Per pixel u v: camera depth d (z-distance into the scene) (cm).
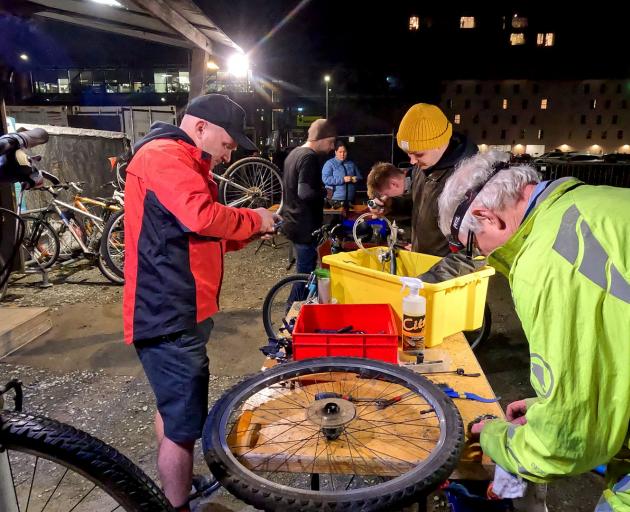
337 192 596
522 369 338
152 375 166
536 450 86
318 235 349
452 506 143
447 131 235
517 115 5334
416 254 230
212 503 209
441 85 5244
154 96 3656
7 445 104
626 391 77
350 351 155
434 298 175
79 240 548
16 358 356
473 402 141
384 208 291
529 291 82
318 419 116
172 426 165
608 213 82
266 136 1986
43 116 1334
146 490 110
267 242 767
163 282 158
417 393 134
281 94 3488
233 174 584
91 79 3966
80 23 530
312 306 182
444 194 107
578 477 230
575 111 5300
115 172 788
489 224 98
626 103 5222
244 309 456
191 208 150
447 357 172
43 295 505
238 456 114
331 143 355
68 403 295
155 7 444
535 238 86
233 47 703
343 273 205
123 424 273
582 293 78
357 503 93
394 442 118
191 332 165
